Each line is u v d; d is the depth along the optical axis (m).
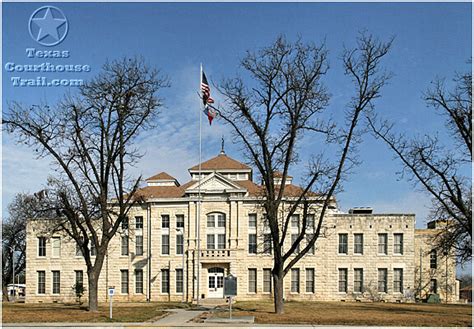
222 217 65.06
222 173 71.69
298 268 64.69
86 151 37.78
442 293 72.75
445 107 34.25
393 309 43.75
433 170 34.34
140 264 65.06
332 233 65.31
